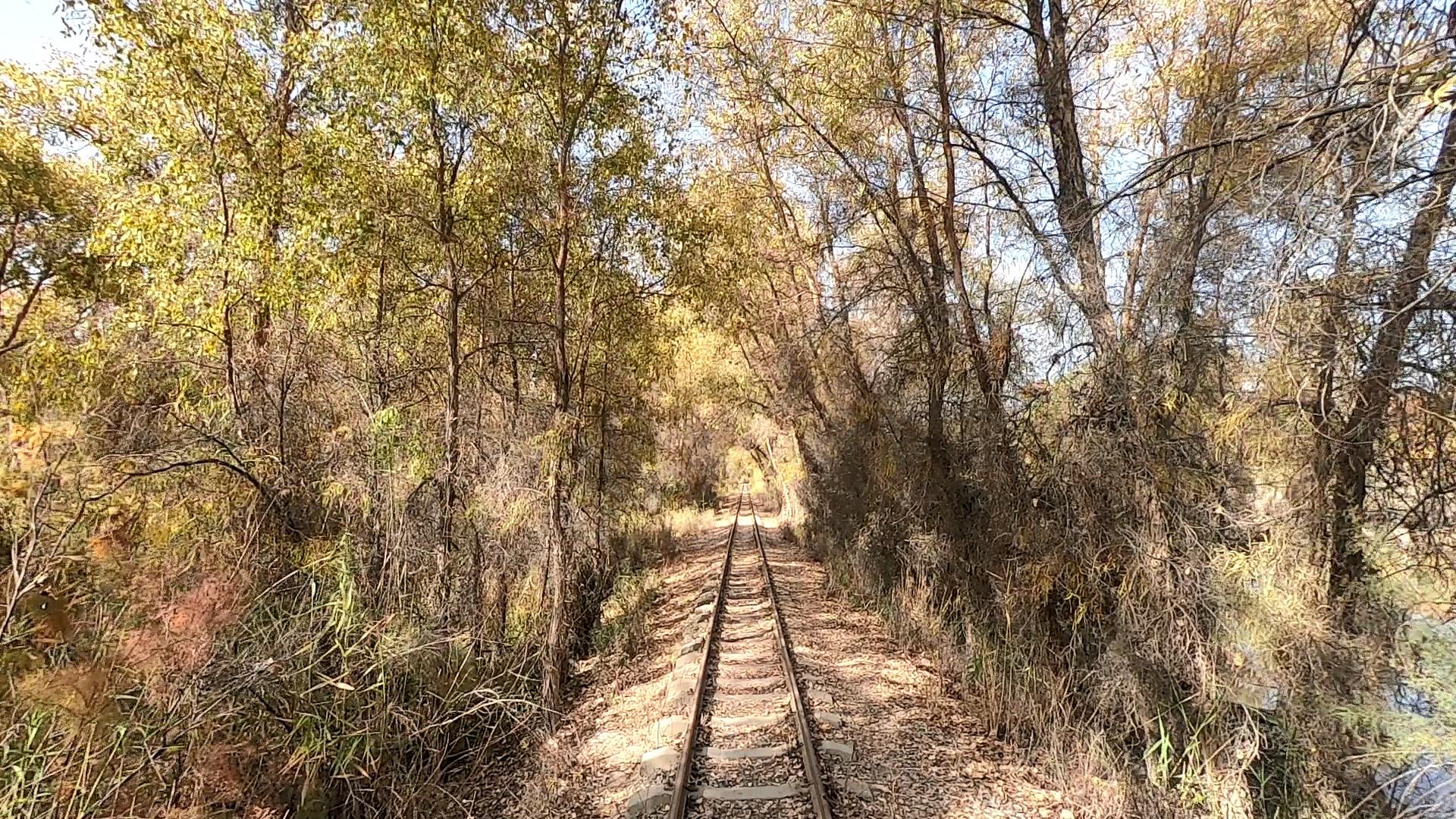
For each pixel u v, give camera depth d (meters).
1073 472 7.55
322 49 8.21
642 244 11.42
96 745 4.89
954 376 10.45
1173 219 7.08
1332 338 5.04
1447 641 4.86
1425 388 4.92
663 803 6.60
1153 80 9.80
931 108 11.18
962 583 10.69
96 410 6.61
